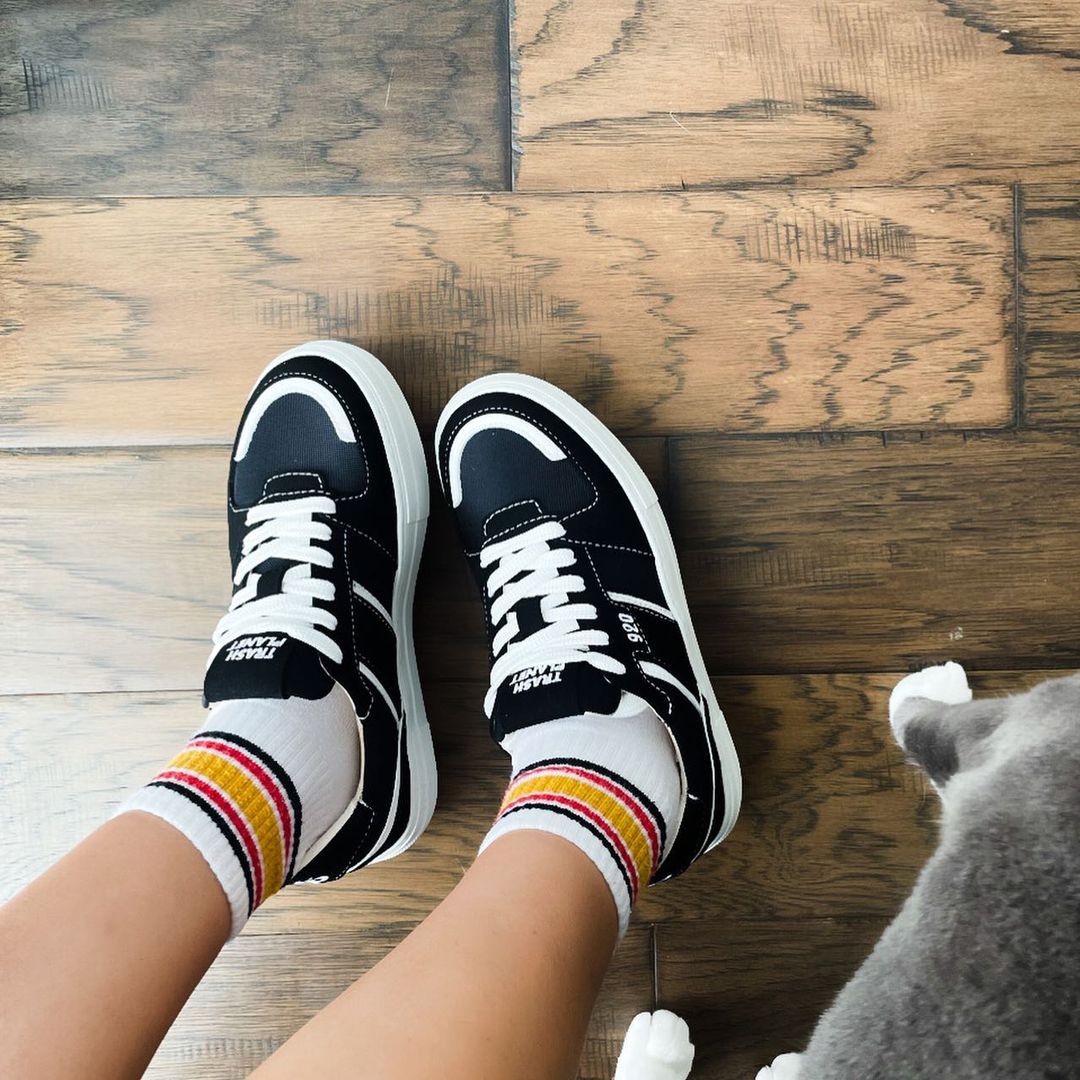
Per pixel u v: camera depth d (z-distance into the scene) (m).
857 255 0.84
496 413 0.83
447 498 0.87
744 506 0.85
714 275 0.85
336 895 0.87
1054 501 0.84
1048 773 0.62
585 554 0.81
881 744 0.85
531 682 0.74
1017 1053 0.53
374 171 0.85
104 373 0.86
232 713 0.69
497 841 0.63
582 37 0.84
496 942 0.54
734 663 0.86
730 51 0.84
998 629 0.85
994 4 0.83
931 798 0.84
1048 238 0.84
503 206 0.85
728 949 0.85
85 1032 0.49
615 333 0.85
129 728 0.86
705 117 0.84
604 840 0.63
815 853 0.85
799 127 0.84
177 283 0.86
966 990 0.56
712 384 0.85
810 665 0.85
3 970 0.49
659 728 0.75
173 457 0.86
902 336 0.84
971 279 0.84
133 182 0.85
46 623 0.86
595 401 0.86
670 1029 0.81
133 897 0.54
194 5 0.85
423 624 0.87
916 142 0.84
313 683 0.71
